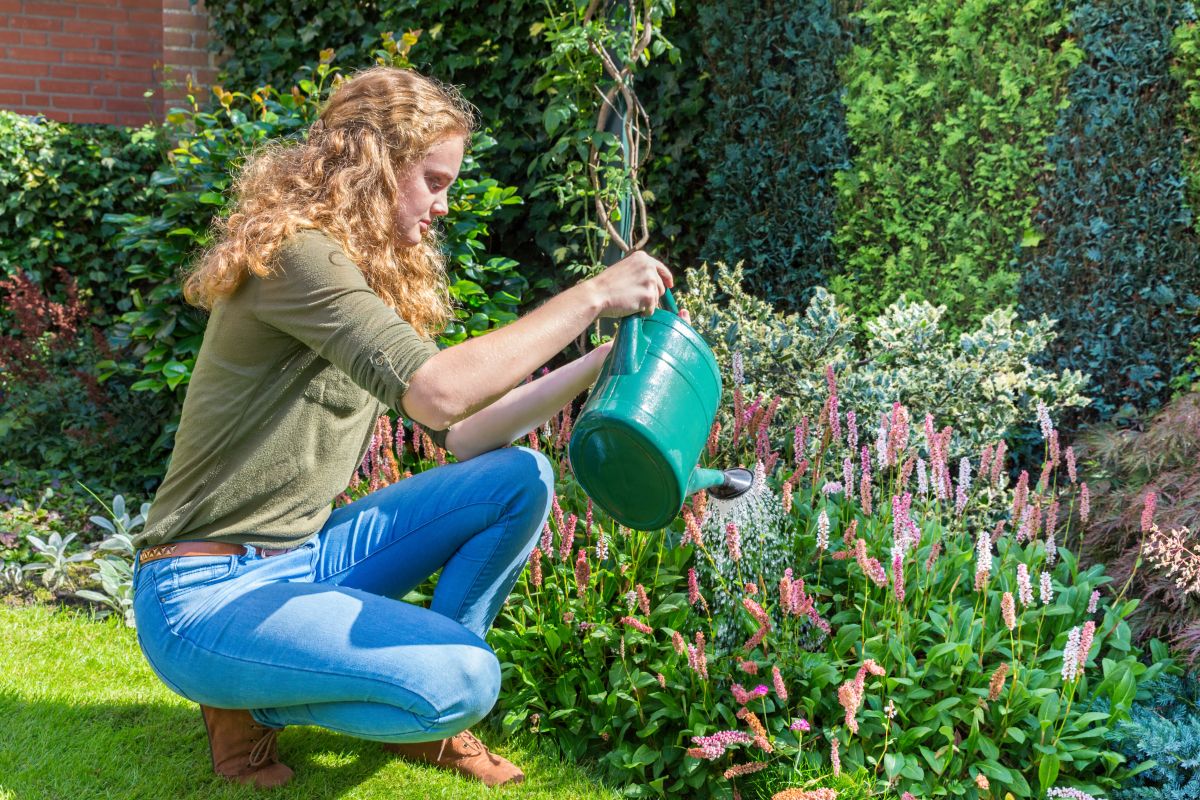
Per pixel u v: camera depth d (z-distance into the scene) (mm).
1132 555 2475
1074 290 3428
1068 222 3420
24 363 4367
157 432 4184
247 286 1541
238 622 1592
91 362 4508
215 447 1609
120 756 1979
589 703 2203
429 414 1441
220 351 1590
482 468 1852
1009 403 3018
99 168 4855
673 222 4281
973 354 3168
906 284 3707
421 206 1680
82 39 6285
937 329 3225
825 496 2664
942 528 2533
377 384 1452
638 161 3482
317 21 4465
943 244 3656
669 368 1552
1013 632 2262
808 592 2301
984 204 3584
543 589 2369
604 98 3330
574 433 1524
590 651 2174
